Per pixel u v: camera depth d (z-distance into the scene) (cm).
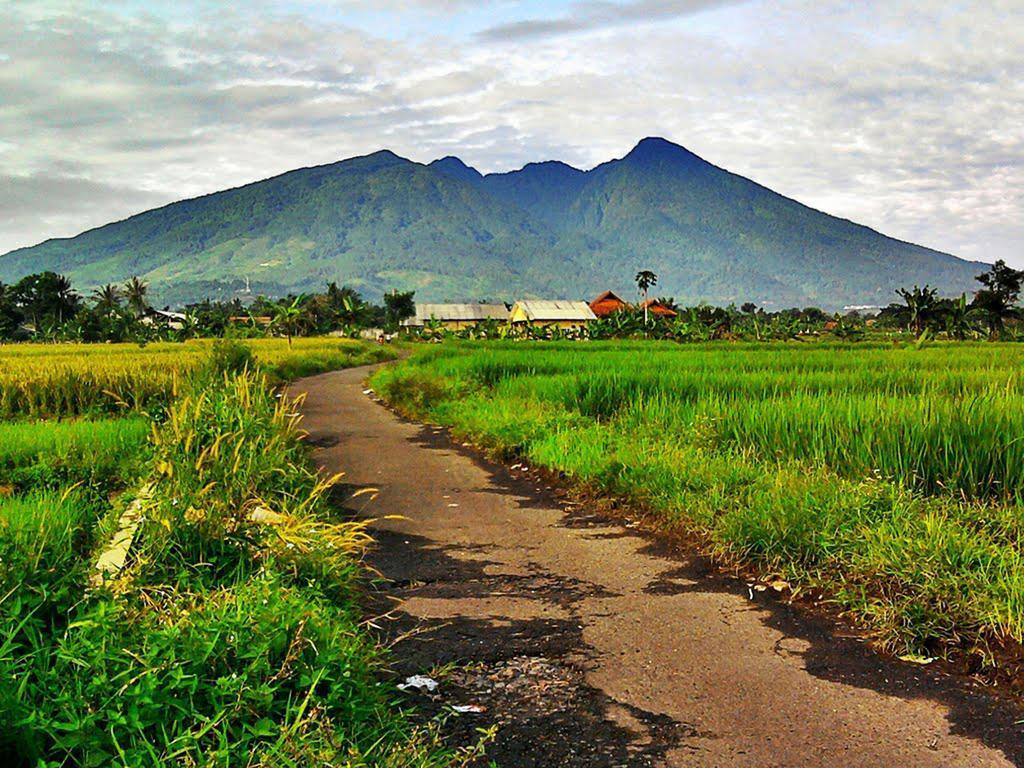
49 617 410
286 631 390
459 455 1273
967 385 1275
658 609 568
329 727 338
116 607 395
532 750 378
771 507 685
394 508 892
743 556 657
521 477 1080
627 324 8250
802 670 466
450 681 452
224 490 609
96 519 758
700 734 393
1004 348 3256
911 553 560
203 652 361
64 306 11688
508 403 1535
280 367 3350
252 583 468
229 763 308
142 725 321
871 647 499
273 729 330
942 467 741
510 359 2358
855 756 372
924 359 2214
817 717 410
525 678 457
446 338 9762
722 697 432
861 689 441
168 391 1778
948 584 520
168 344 6238
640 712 416
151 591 460
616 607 573
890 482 727
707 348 3831
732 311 11281
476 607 575
